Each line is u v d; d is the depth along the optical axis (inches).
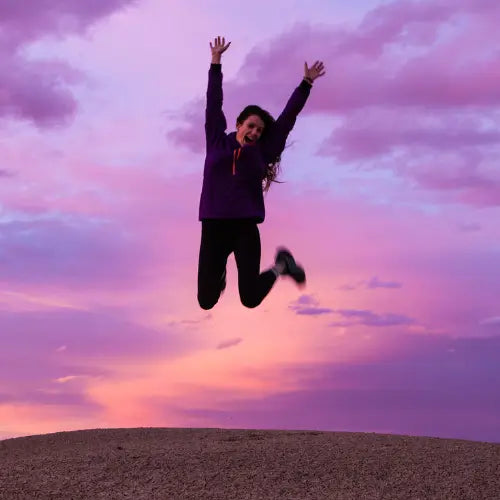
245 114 176.9
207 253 174.7
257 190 173.3
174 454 236.5
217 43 182.4
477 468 216.8
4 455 283.0
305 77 181.3
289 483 199.8
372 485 198.5
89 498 185.0
